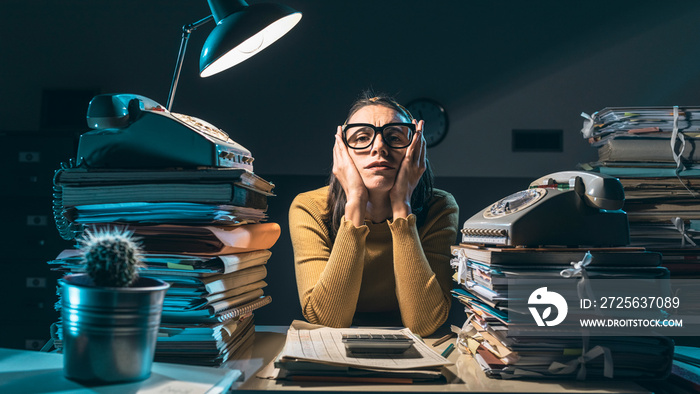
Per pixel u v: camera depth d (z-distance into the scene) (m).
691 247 0.93
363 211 1.26
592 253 0.76
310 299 1.22
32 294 2.76
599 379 0.73
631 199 0.95
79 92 3.74
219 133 0.97
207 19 1.29
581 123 3.63
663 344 0.73
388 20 3.68
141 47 3.75
